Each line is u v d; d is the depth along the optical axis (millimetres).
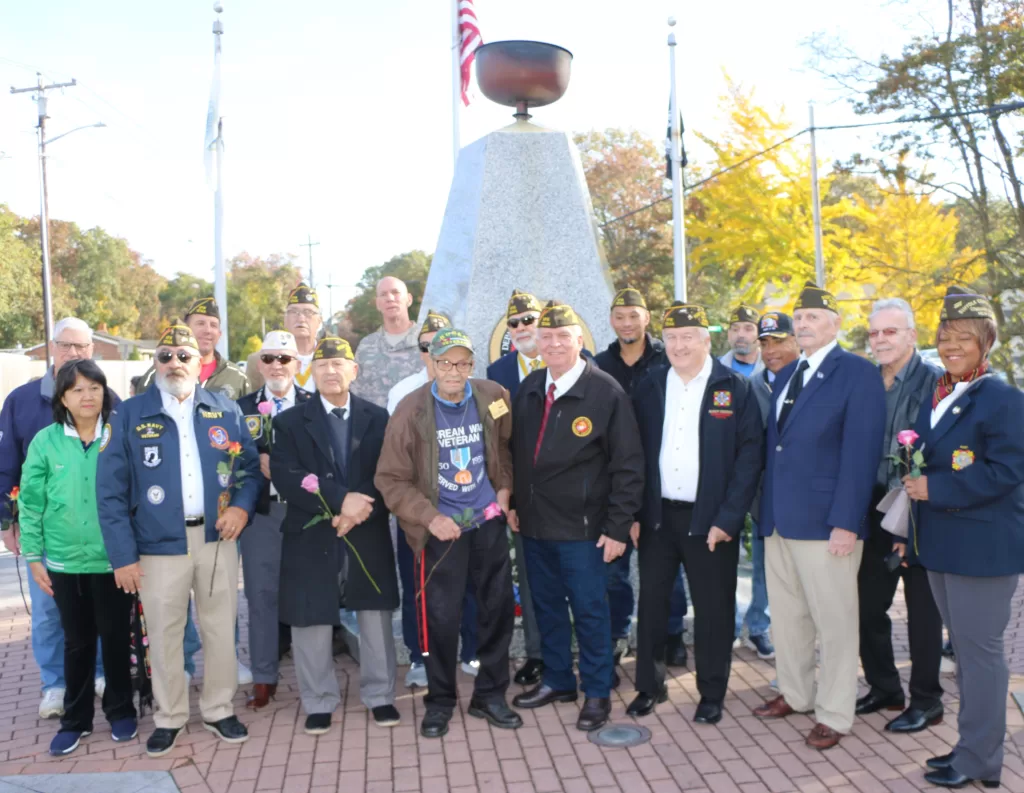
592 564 4309
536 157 5750
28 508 4164
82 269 58938
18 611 6949
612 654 4434
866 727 4184
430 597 4254
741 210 25125
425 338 4898
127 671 4301
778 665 4340
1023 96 17203
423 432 4238
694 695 4656
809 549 3998
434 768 3877
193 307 5285
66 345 4645
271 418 4570
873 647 4320
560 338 4176
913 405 4180
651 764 3852
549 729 4266
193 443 4152
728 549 4285
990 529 3410
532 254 5684
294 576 4289
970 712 3502
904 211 23859
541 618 4570
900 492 3717
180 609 4113
